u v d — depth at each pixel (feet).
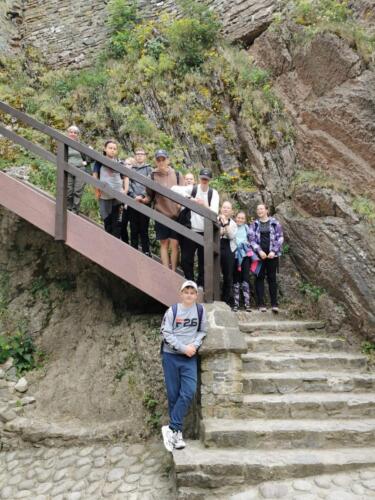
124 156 24.85
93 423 15.75
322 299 18.57
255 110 24.58
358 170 21.11
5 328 19.17
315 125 22.98
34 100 28.84
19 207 16.48
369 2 23.90
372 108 21.27
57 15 35.65
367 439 12.53
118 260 15.15
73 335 18.76
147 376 15.69
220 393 13.17
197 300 14.49
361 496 10.48
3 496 13.32
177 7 31.81
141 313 18.52
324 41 23.24
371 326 16.99
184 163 24.52
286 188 22.62
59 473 13.84
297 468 11.33
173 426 12.20
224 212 18.24
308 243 19.89
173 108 26.27
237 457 11.58
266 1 28.19
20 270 20.35
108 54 31.73
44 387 17.22
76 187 19.12
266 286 20.90
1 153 23.97
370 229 18.66
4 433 15.65
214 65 26.96
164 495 11.93
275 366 15.34
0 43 34.01
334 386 14.51
